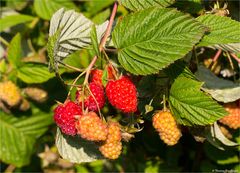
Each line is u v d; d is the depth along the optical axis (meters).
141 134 0.52
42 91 0.51
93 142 0.39
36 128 0.55
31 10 0.57
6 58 0.54
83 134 0.35
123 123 0.38
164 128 0.37
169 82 0.38
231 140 0.45
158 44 0.35
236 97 0.40
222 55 0.44
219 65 0.44
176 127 0.37
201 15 0.37
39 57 0.53
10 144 0.54
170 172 0.52
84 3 0.53
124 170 0.54
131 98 0.35
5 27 0.52
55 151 0.55
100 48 0.37
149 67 0.35
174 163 0.52
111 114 0.46
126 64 0.36
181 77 0.37
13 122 0.54
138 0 0.37
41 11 0.54
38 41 0.56
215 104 0.36
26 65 0.51
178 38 0.35
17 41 0.50
